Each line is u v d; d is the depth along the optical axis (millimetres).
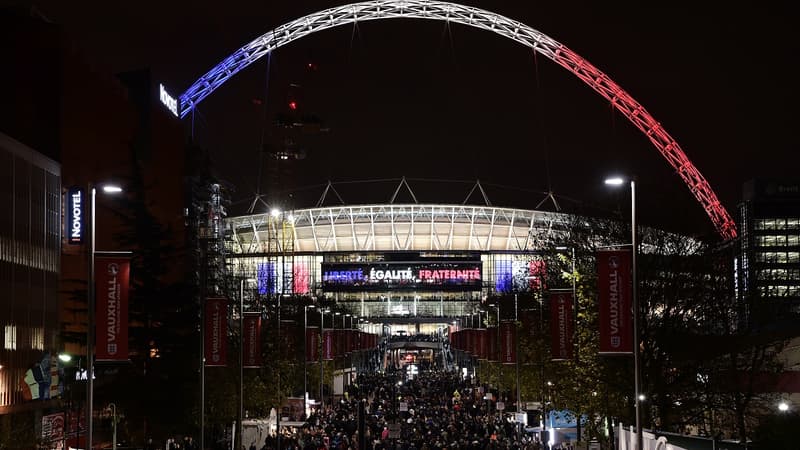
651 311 54062
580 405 55156
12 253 80500
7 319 78875
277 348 87562
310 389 119562
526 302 97125
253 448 68812
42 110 96000
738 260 65125
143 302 68250
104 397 67188
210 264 121500
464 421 90438
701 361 52906
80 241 95312
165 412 67188
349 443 73688
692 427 60906
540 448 66938
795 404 55000
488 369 115750
